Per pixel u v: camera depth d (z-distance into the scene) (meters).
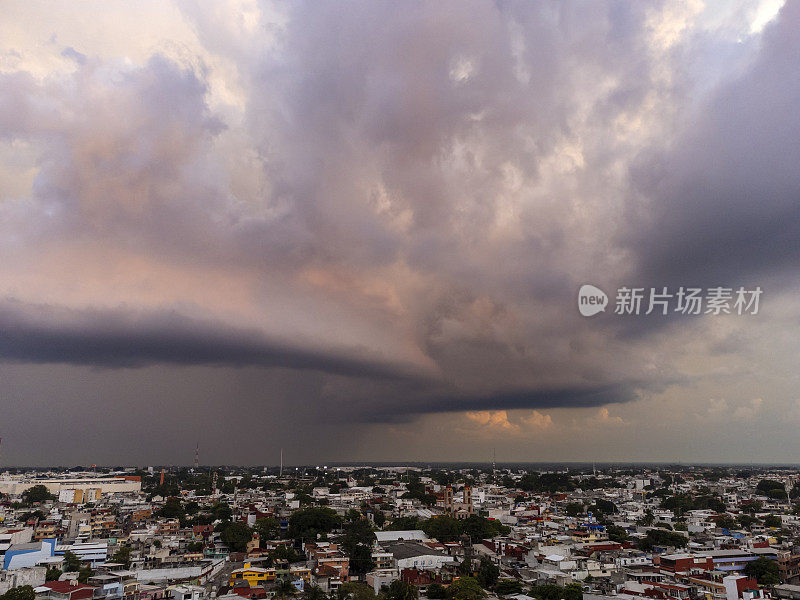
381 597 149.75
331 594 158.25
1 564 180.75
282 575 170.12
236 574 166.12
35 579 149.62
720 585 144.25
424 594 155.75
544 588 144.50
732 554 175.25
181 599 144.25
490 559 189.00
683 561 165.38
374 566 183.50
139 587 148.62
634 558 171.25
